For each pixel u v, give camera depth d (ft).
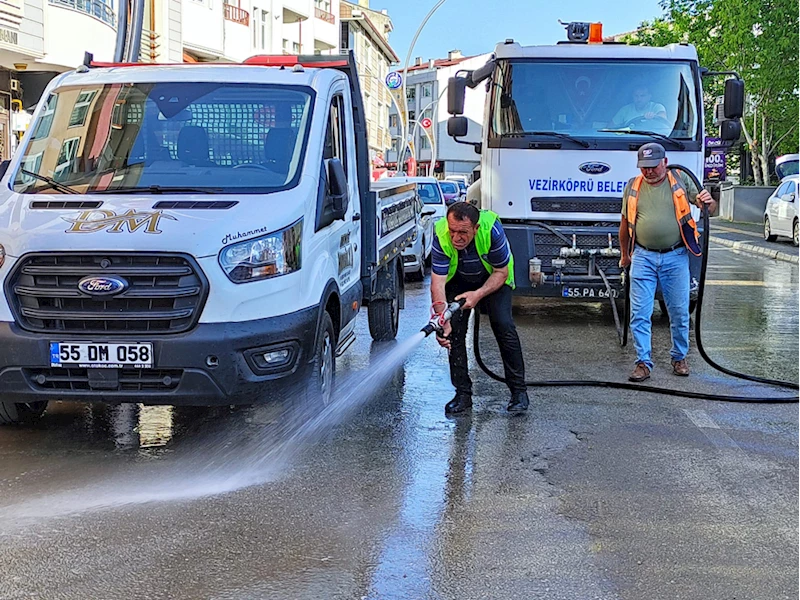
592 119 34.01
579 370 28.43
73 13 60.03
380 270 31.60
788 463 19.17
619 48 34.17
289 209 19.53
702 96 34.12
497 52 34.42
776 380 26.71
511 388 23.09
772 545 14.89
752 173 146.00
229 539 14.97
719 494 17.26
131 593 13.03
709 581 13.52
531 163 33.86
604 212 33.76
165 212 18.81
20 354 18.04
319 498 16.89
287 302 18.94
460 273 22.40
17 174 21.42
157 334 17.93
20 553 14.37
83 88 23.22
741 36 111.24
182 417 22.39
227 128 22.02
